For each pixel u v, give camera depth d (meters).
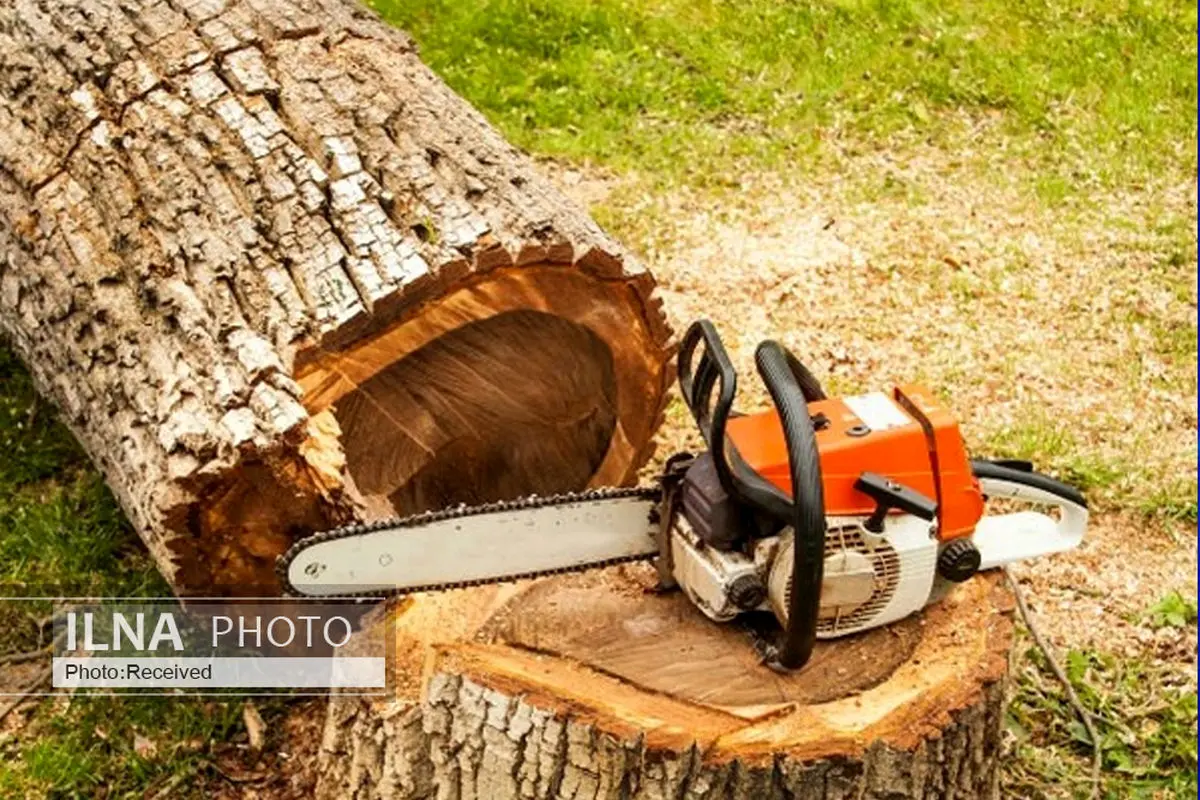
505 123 10.17
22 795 5.31
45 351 6.00
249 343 4.90
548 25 11.26
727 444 4.38
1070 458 7.35
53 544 6.33
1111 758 5.69
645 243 9.02
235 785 5.40
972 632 4.70
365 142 5.69
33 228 5.96
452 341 5.39
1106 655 6.20
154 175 5.69
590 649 4.49
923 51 11.37
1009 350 8.23
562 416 5.76
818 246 9.09
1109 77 11.27
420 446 5.55
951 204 9.64
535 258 5.21
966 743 4.51
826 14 11.66
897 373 8.00
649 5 11.64
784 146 10.16
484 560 4.57
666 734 4.15
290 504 4.93
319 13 6.64
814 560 3.96
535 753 4.24
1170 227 9.45
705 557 4.42
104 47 6.28
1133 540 6.93
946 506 4.46
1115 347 8.32
